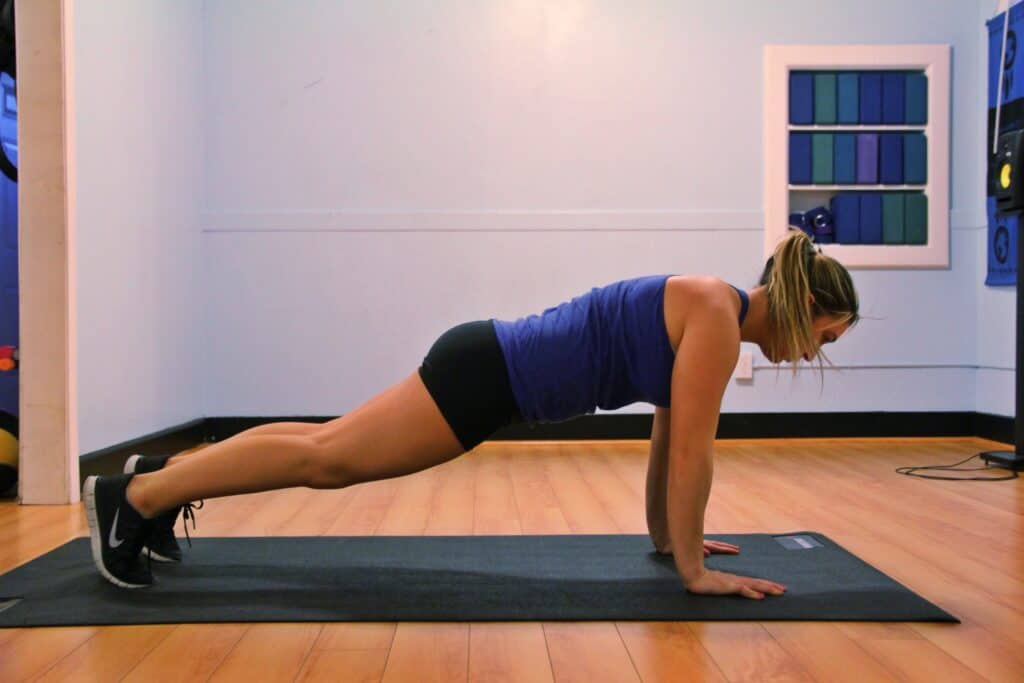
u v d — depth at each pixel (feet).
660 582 6.07
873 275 14.10
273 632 5.14
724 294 5.75
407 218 13.88
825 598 5.69
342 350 13.94
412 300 13.94
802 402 14.15
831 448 13.12
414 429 5.67
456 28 13.89
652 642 4.97
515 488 10.05
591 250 13.98
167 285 12.43
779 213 13.93
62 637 5.05
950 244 14.08
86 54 9.89
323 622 5.30
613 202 13.98
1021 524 8.05
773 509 8.77
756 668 4.58
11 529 7.93
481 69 13.91
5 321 10.62
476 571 6.39
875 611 5.42
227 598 5.73
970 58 14.03
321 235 13.88
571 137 13.94
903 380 14.15
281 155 13.87
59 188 9.14
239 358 13.89
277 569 6.45
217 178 13.87
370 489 10.02
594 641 4.99
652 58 13.94
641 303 5.83
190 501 5.98
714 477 10.69
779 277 5.92
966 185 14.11
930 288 14.11
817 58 13.87
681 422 5.67
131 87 11.12
